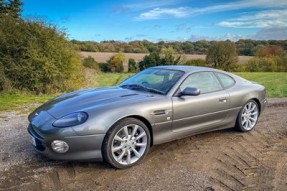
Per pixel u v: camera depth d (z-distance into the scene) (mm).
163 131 4316
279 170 4168
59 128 3580
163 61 41125
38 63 12766
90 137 3639
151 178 3725
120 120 3848
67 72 13828
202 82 4996
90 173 3773
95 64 33031
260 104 5941
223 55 50406
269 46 57188
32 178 3576
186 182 3660
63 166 3922
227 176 3914
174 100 4391
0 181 3465
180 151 4660
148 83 4898
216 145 5004
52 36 13359
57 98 4645
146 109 4059
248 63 51562
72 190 3371
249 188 3613
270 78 28094
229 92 5277
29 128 4117
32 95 12125
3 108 8031
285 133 5926
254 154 4734
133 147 4035
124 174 3795
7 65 12305
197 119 4723
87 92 4652
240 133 5703
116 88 4918
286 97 11398
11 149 4469
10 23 12727
